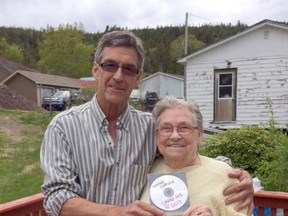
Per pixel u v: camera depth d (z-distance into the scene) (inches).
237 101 572.7
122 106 84.0
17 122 697.0
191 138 84.6
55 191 77.1
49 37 2741.1
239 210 82.0
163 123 84.4
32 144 561.6
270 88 553.0
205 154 306.5
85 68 2682.1
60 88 1701.5
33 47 3661.4
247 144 293.7
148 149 87.2
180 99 87.1
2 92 983.0
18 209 102.7
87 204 75.3
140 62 84.0
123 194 82.4
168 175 81.4
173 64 2935.5
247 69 566.9
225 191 82.2
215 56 585.6
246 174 85.1
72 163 80.2
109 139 82.7
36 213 110.4
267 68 554.3
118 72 80.9
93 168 80.6
